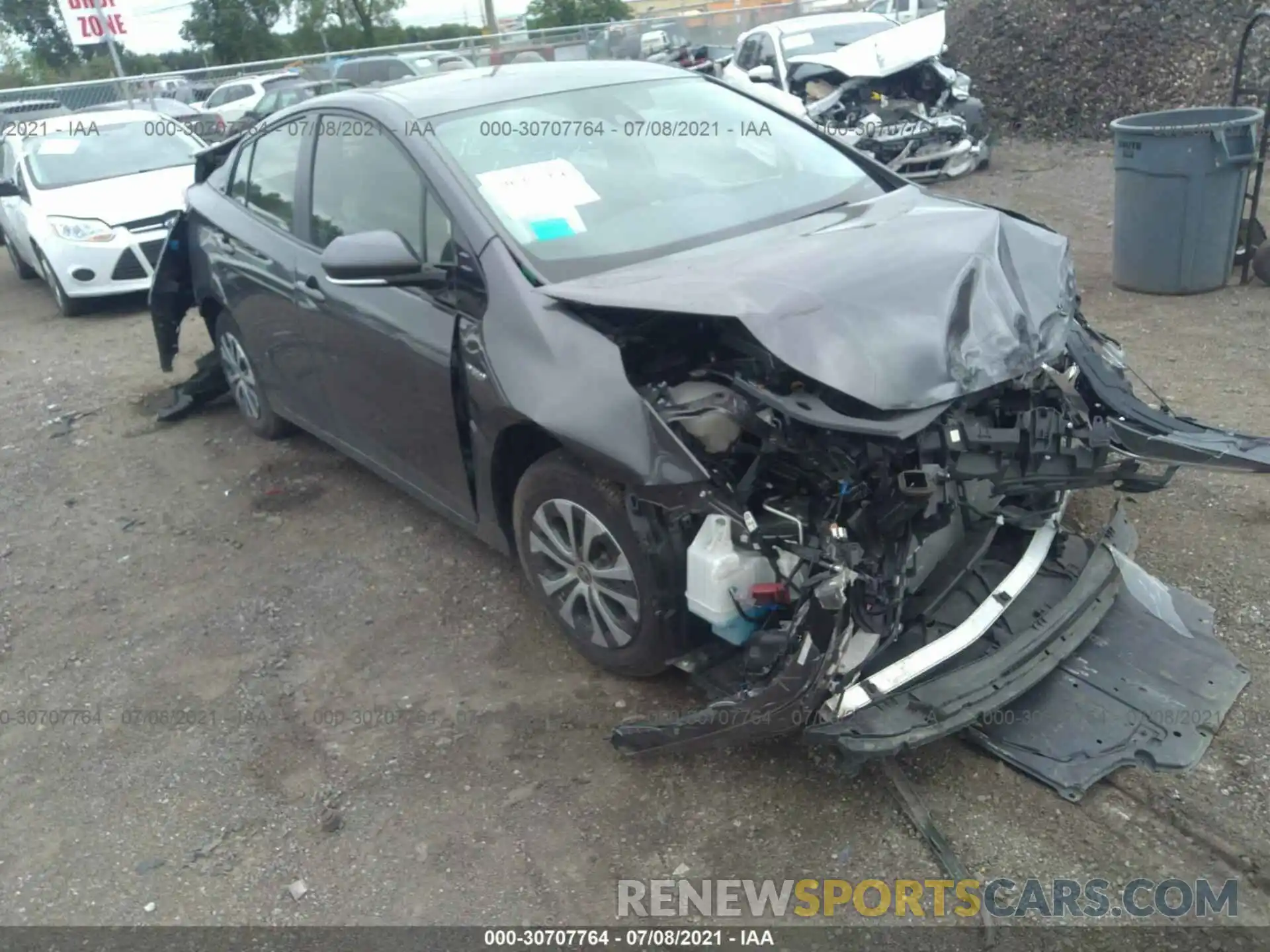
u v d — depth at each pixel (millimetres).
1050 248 3424
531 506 3506
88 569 4734
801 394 2789
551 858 2904
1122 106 12289
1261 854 2676
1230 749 2973
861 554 2721
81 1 18672
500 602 4102
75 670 3994
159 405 6680
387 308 3893
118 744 3557
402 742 3410
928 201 3842
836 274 2957
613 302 2980
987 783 2959
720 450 2900
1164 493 4246
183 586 4496
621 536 3172
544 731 3375
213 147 5688
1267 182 8977
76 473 5762
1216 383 5285
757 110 4504
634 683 3543
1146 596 3406
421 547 4570
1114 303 6719
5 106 16562
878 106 11289
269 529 4898
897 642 2977
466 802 3133
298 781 3297
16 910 2928
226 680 3834
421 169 3777
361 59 19547
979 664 2943
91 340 8523
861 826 2891
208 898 2900
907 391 2676
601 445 2967
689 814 2994
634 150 4000
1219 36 11883
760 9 21906
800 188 4012
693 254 3471
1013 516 3236
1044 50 12969
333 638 4012
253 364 5430
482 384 3402
